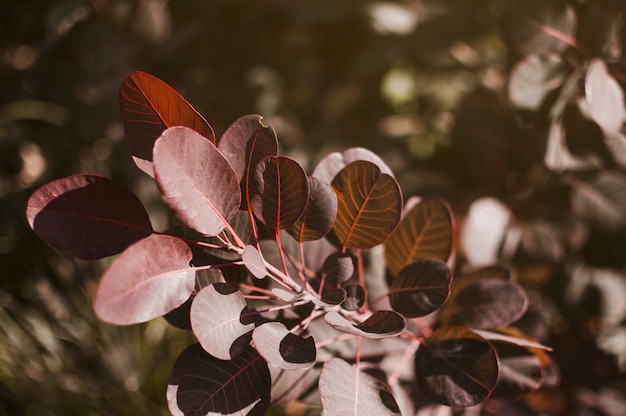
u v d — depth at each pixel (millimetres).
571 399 622
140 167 376
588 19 565
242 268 423
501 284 452
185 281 357
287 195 377
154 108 369
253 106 828
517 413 523
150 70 838
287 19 892
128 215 374
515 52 567
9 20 846
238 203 371
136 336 719
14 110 831
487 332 434
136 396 679
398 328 364
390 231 400
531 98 543
